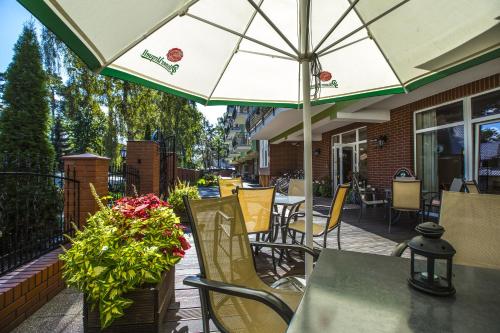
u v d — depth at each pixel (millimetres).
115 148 9773
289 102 2902
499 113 4840
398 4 1854
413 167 6812
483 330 761
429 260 982
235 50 2441
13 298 1896
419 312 852
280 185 8094
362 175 9055
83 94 9016
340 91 2830
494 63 4305
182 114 12406
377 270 1188
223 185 4746
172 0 1663
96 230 1972
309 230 2217
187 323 2027
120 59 1876
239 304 1475
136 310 1829
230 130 36281
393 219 6113
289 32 2494
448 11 1985
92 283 1729
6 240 2773
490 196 1687
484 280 1091
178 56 2109
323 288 1015
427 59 2328
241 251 1696
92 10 1376
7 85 4125
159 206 2352
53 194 3586
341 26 2428
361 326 777
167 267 1987
